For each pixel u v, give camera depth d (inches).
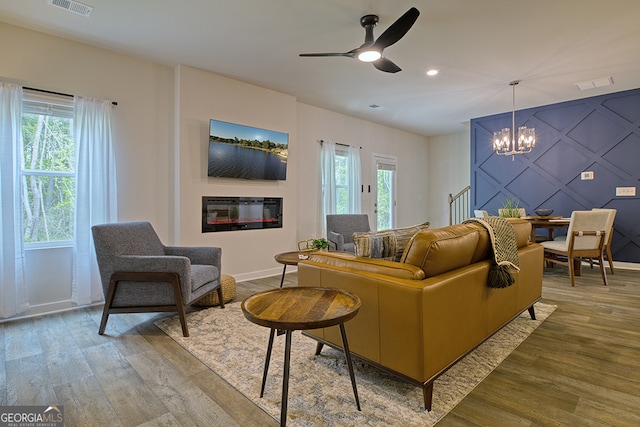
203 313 123.5
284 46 135.4
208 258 129.0
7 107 114.4
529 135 187.3
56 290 128.6
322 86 181.2
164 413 65.6
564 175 215.0
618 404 67.7
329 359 87.4
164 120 155.2
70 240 132.0
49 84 125.4
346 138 242.5
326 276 80.8
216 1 104.7
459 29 121.0
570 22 116.5
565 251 164.4
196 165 159.0
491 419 63.0
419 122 264.4
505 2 104.7
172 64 153.4
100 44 133.5
